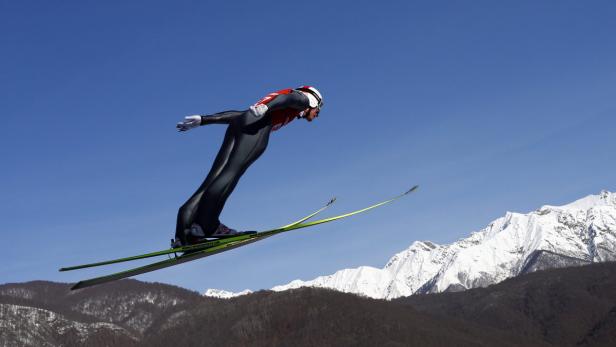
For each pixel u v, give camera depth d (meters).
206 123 9.54
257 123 9.74
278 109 9.93
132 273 9.59
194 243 9.27
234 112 9.81
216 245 9.52
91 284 9.41
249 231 9.62
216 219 9.33
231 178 9.39
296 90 10.40
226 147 9.61
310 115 10.51
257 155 9.68
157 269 9.90
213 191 9.27
